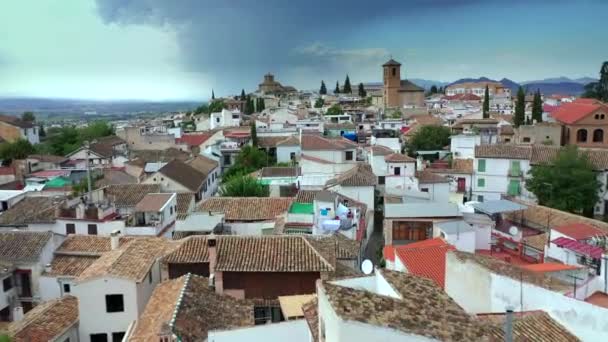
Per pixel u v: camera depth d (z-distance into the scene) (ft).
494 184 225.15
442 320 54.60
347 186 190.70
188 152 333.01
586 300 77.71
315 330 61.11
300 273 102.01
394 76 542.16
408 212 153.99
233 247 107.96
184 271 111.34
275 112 441.68
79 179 252.83
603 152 214.07
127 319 109.50
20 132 422.41
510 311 52.11
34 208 180.14
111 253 127.24
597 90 451.94
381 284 67.26
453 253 83.10
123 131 383.65
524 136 286.46
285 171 240.73
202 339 79.10
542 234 143.95
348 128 345.72
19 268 135.44
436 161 260.42
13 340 94.84
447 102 558.56
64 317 108.37
